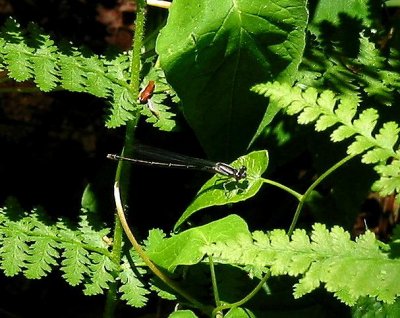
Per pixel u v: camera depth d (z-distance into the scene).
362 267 0.24
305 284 0.23
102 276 0.30
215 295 0.28
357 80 0.31
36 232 0.30
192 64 0.29
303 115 0.25
